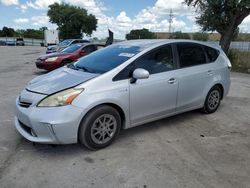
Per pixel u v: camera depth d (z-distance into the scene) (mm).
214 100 6047
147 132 4926
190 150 4250
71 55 12023
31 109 3855
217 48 6168
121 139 4598
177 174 3549
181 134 4883
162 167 3713
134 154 4066
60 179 3396
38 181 3346
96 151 4141
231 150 4293
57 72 4762
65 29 66062
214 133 4980
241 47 32625
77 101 3824
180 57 5168
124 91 4234
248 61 18812
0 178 3383
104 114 4098
